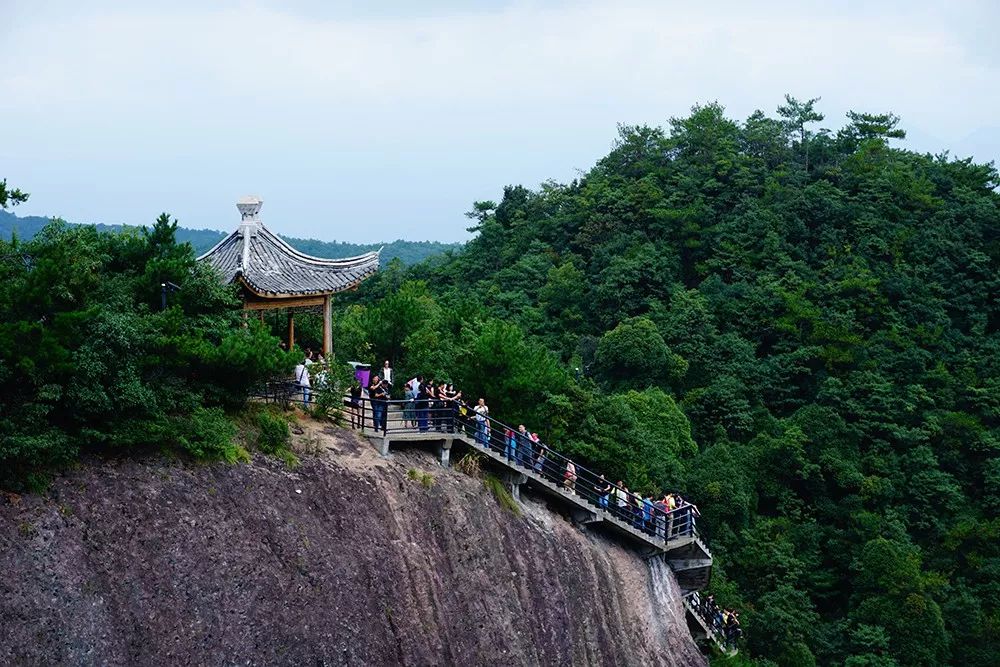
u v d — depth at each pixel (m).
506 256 96.38
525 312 82.81
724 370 74.69
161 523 25.11
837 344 76.19
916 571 56.94
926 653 53.84
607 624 36.75
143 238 30.73
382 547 29.39
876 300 80.88
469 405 41.50
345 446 31.22
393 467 31.84
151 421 25.95
